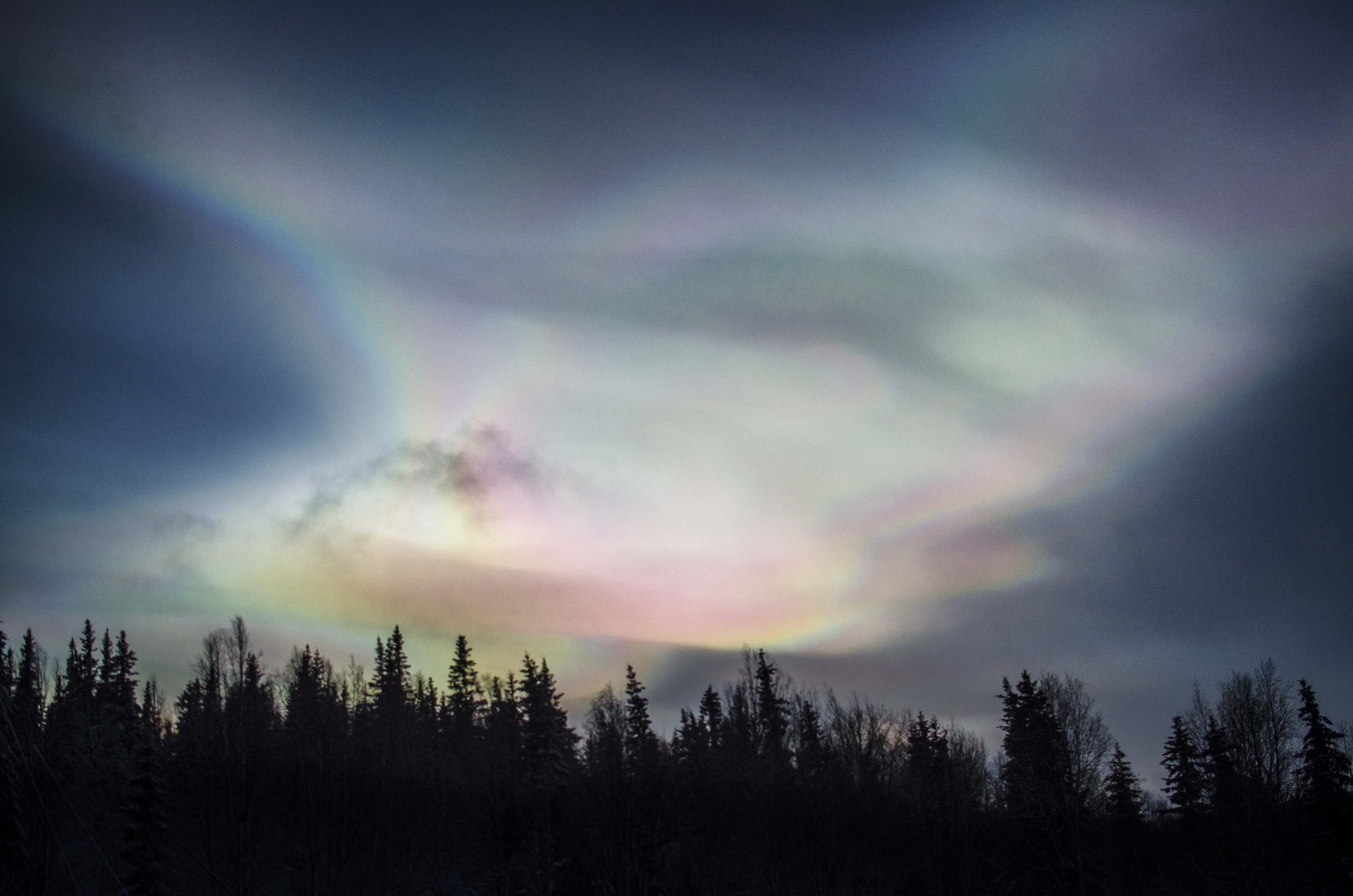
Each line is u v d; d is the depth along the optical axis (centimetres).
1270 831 5381
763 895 6456
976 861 6806
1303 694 5416
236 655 6375
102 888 4791
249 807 5600
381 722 8150
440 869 6938
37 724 4666
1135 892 6638
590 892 6100
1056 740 5694
